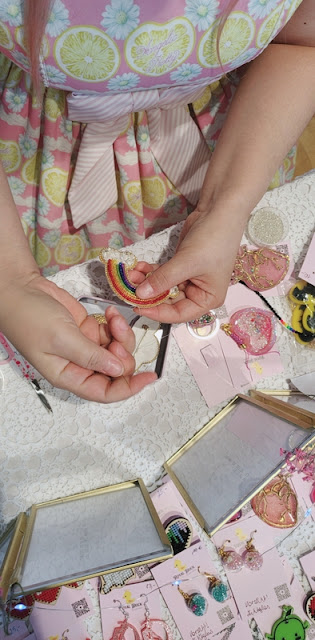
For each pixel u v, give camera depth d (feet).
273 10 2.09
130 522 2.04
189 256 2.21
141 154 2.80
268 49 2.40
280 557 2.29
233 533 2.30
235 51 2.19
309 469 2.30
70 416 2.38
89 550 1.93
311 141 4.84
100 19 1.96
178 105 2.53
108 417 2.39
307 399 2.45
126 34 2.01
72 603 2.18
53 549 1.96
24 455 2.34
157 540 1.90
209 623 2.21
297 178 2.65
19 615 2.15
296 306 2.55
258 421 2.22
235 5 2.01
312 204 2.63
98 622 2.19
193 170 2.96
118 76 2.16
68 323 1.99
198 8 1.99
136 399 2.41
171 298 2.34
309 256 2.54
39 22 1.93
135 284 2.31
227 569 2.25
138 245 2.52
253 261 2.54
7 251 2.08
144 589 2.21
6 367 2.37
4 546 2.23
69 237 3.22
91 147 2.62
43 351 2.00
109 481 2.35
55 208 2.88
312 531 2.33
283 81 2.34
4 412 2.35
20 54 2.15
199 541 2.26
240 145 2.33
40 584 1.80
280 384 2.50
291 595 2.26
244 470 2.06
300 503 2.33
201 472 2.23
